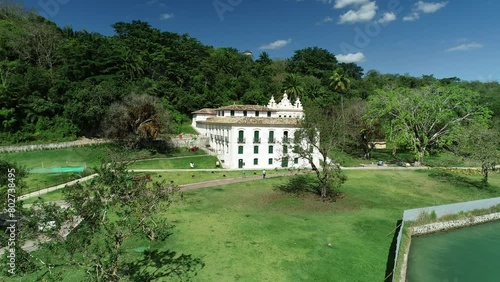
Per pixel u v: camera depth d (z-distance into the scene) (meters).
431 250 30.98
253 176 54.62
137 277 21.62
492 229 37.41
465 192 49.25
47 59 80.50
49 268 16.17
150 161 60.81
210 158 65.56
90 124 72.00
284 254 25.95
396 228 32.81
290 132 64.69
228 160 62.38
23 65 72.94
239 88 111.62
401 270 24.97
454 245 32.44
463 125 70.69
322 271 23.58
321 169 61.62
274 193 44.22
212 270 23.02
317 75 140.75
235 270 23.16
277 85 117.50
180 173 54.84
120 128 64.25
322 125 43.81
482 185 53.12
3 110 63.38
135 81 86.12
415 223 34.72
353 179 53.91
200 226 31.22
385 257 26.38
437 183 53.78
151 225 27.27
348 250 27.20
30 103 67.31
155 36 109.31
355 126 73.25
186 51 113.75
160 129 67.75
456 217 37.75
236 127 61.22
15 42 76.69
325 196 42.56
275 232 30.41
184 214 34.59
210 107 101.19
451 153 75.62
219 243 27.53
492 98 111.06
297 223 33.03
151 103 67.69
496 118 93.00
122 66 83.50
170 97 97.94
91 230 15.74
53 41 82.81
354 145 80.56
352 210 38.22
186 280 21.56
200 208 36.91
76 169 50.94
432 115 66.56
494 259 29.41
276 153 64.00
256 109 75.31
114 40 99.38
